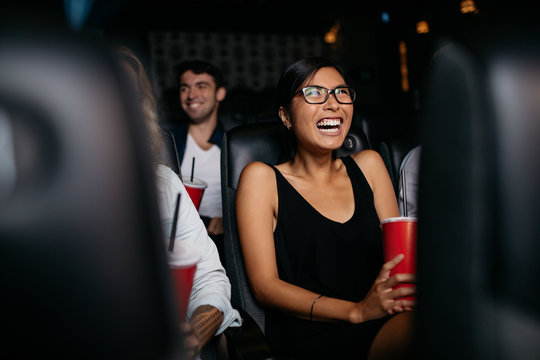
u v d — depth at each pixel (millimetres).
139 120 381
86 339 359
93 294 355
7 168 331
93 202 348
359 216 1354
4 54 335
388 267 986
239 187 1338
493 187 445
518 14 457
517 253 454
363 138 1608
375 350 886
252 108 2881
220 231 2125
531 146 442
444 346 496
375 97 8086
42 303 350
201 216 2199
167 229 1057
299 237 1299
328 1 7531
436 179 484
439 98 475
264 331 1301
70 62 346
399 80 7383
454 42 484
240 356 917
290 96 1356
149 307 365
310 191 1363
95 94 347
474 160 445
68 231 345
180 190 1104
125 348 365
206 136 2570
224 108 2875
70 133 340
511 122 438
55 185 339
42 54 342
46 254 344
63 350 359
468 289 463
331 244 1290
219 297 1021
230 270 1380
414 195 1602
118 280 358
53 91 337
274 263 1267
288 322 1225
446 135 469
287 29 8055
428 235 496
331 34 8211
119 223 355
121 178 354
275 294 1203
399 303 987
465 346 476
